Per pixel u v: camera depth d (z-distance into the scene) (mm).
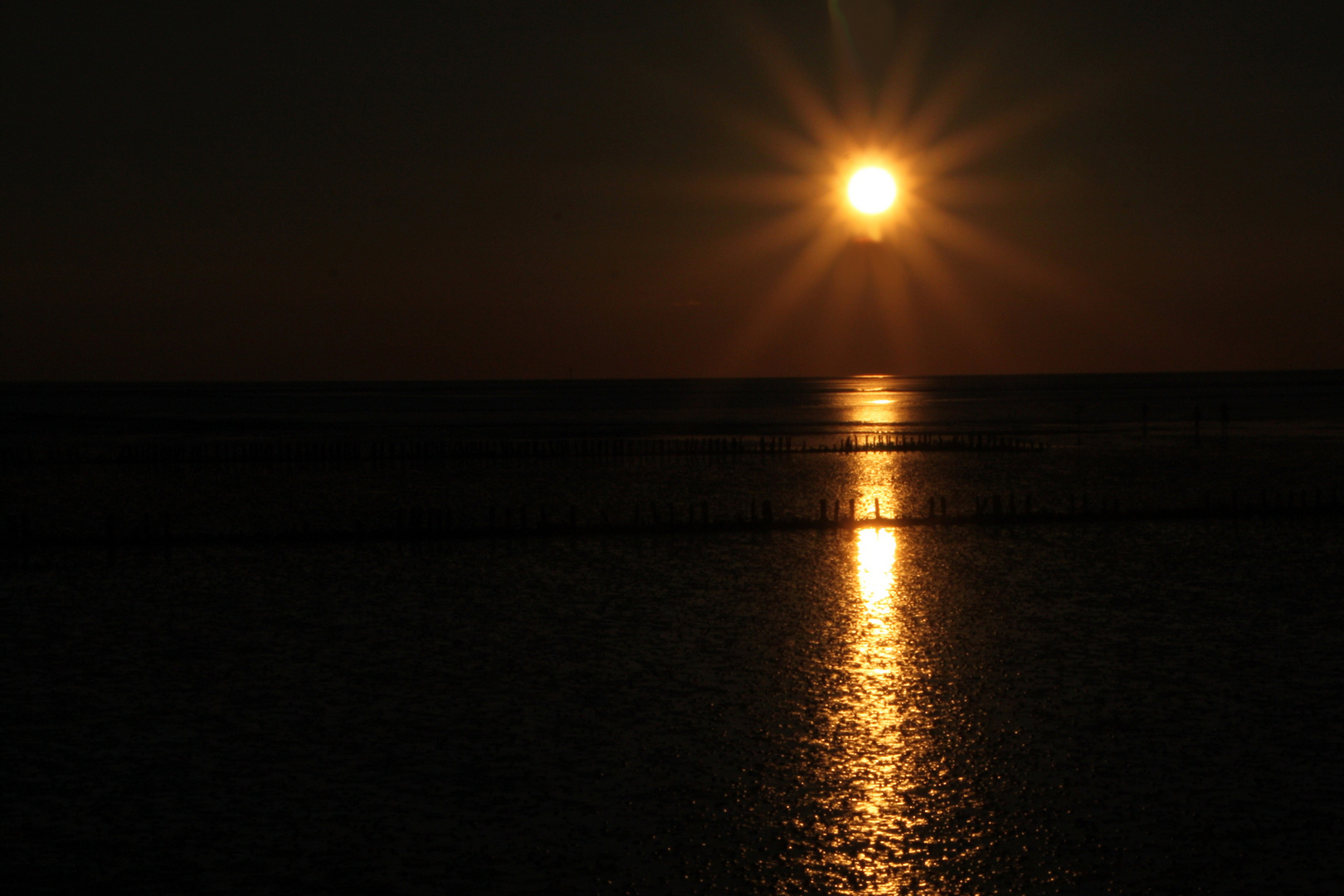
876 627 48906
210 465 124938
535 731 35312
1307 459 132125
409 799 30047
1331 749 33406
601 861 26594
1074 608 52750
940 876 25891
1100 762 32500
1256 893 25062
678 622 50031
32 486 103938
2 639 47062
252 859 26609
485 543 71812
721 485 104750
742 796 30281
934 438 160625
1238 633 47812
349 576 60812
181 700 38531
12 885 25375
